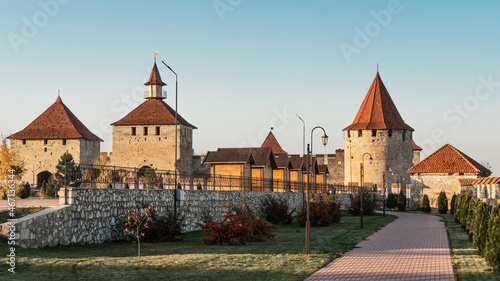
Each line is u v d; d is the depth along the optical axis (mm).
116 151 98438
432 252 23906
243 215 29406
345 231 36031
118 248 23141
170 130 96625
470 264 20062
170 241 27219
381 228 39094
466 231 34625
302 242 27688
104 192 25281
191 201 33875
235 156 51812
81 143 100500
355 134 95812
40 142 100688
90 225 23953
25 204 22953
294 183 59406
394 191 88188
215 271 17219
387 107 96438
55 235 21266
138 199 28266
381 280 16562
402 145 94938
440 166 67812
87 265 16828
